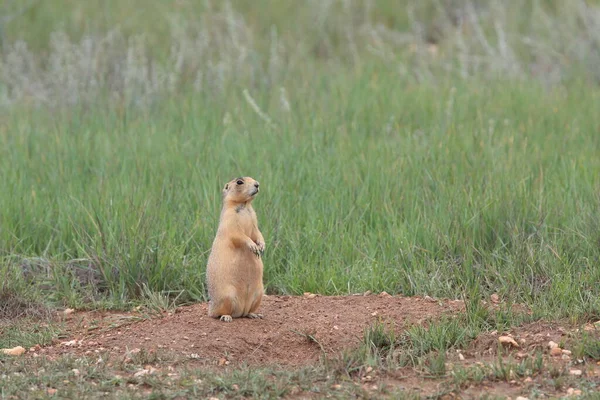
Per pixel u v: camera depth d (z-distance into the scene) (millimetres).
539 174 14383
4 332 10852
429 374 8984
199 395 8398
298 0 28094
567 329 9938
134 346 9938
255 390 8453
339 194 14102
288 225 13156
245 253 10398
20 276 12211
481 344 9734
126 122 18328
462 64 22484
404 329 10180
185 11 26344
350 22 26641
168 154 16000
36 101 20672
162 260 12320
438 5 26891
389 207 13602
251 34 24500
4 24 24797
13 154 16453
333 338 10039
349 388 8609
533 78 22438
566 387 8492
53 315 11547
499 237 12625
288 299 11500
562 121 18141
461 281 11812
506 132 17031
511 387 8594
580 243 12414
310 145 16422
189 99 20031
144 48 22891
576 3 25797
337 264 12398
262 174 14688
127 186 14234
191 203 13945
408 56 24188
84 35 23688
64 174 15211
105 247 12547
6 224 13477
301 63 23219
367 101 19672
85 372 9055
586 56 23234
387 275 12141
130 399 8188
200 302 12062
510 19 26047
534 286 11594
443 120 18438
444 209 13383
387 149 15984
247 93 18938
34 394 8352
